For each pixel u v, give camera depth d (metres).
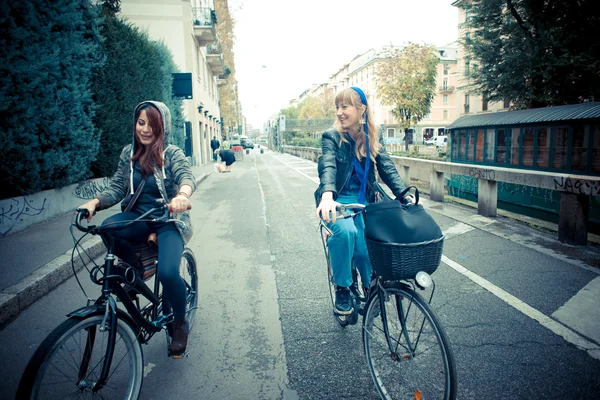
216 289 4.25
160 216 2.54
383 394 2.33
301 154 36.66
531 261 4.77
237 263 5.12
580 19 13.83
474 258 4.95
